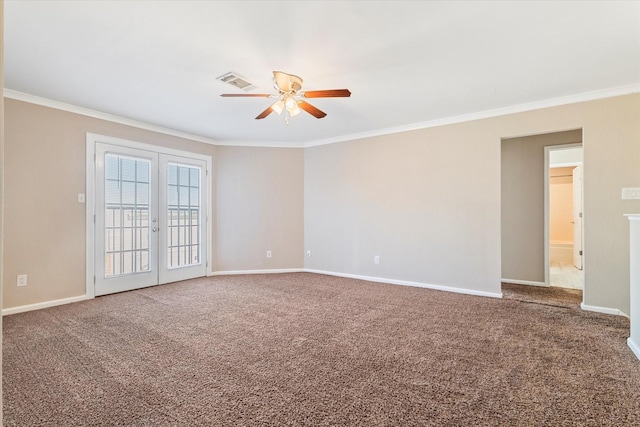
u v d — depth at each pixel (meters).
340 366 2.19
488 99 3.55
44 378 2.03
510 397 1.84
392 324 2.99
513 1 1.95
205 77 2.97
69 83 3.11
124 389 1.91
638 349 2.29
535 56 2.60
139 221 4.38
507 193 4.86
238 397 1.84
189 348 2.46
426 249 4.43
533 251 4.69
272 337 2.68
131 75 2.93
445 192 4.28
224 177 5.42
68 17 2.08
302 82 2.99
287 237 5.63
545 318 3.15
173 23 2.15
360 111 3.95
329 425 1.61
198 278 5.06
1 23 0.67
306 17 2.09
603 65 2.76
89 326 2.93
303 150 5.67
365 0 1.93
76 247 3.77
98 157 3.96
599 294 3.35
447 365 2.20
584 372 2.11
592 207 3.37
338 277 5.14
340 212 5.25
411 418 1.66
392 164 4.71
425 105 3.74
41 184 3.51
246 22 2.14
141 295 4.02
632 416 1.67
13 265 3.32
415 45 2.43
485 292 4.00
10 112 3.30
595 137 3.35
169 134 4.73
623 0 1.94
